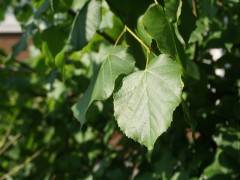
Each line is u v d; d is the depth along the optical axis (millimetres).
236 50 490
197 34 345
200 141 413
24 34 440
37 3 405
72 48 292
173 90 227
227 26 423
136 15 288
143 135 228
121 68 259
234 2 375
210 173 378
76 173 550
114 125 471
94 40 411
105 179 485
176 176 401
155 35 248
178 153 412
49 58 370
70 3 308
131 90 239
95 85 262
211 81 432
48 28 364
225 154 381
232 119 403
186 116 253
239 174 374
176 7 290
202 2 387
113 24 372
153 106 230
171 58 243
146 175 435
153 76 235
